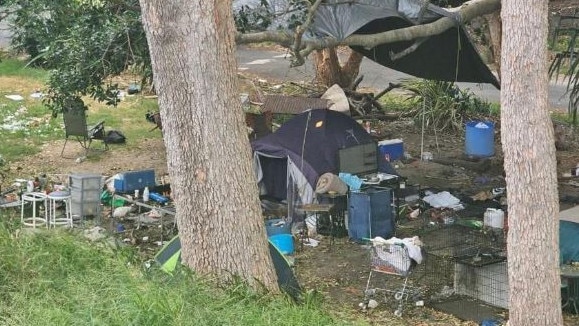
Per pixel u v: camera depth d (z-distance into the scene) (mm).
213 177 7426
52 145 16250
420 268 9953
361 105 17938
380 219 11164
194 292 6785
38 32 12477
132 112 18906
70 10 12078
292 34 9672
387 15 11109
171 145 7523
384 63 14391
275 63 25219
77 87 12852
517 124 6625
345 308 8508
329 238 11414
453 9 11844
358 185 11555
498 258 9234
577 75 12586
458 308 9086
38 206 11453
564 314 8922
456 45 13164
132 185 11938
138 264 7906
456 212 11930
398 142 15312
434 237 10711
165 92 7438
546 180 6637
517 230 6742
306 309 6930
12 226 8547
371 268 9414
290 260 10070
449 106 17734
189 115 7391
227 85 7398
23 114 18547
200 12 7254
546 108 6621
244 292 7035
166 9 7281
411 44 13109
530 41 6520
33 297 6832
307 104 15070
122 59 12375
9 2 12344
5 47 23438
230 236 7453
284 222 11188
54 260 7559
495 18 15469
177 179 7547
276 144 12172
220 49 7336
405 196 12695
